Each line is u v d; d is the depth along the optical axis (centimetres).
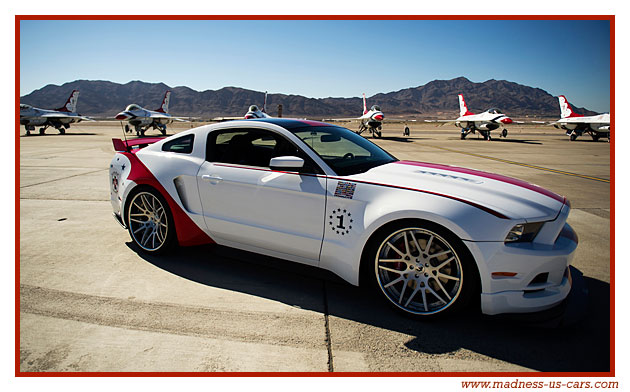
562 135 3978
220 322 249
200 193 329
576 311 260
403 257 256
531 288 232
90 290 291
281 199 293
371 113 3016
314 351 222
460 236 231
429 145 2145
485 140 2892
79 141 2119
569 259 238
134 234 370
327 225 276
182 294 287
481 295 234
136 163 366
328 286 305
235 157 323
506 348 227
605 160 1366
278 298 284
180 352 218
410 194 253
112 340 228
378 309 270
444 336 239
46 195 636
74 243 396
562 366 212
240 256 362
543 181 860
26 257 356
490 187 263
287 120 340
